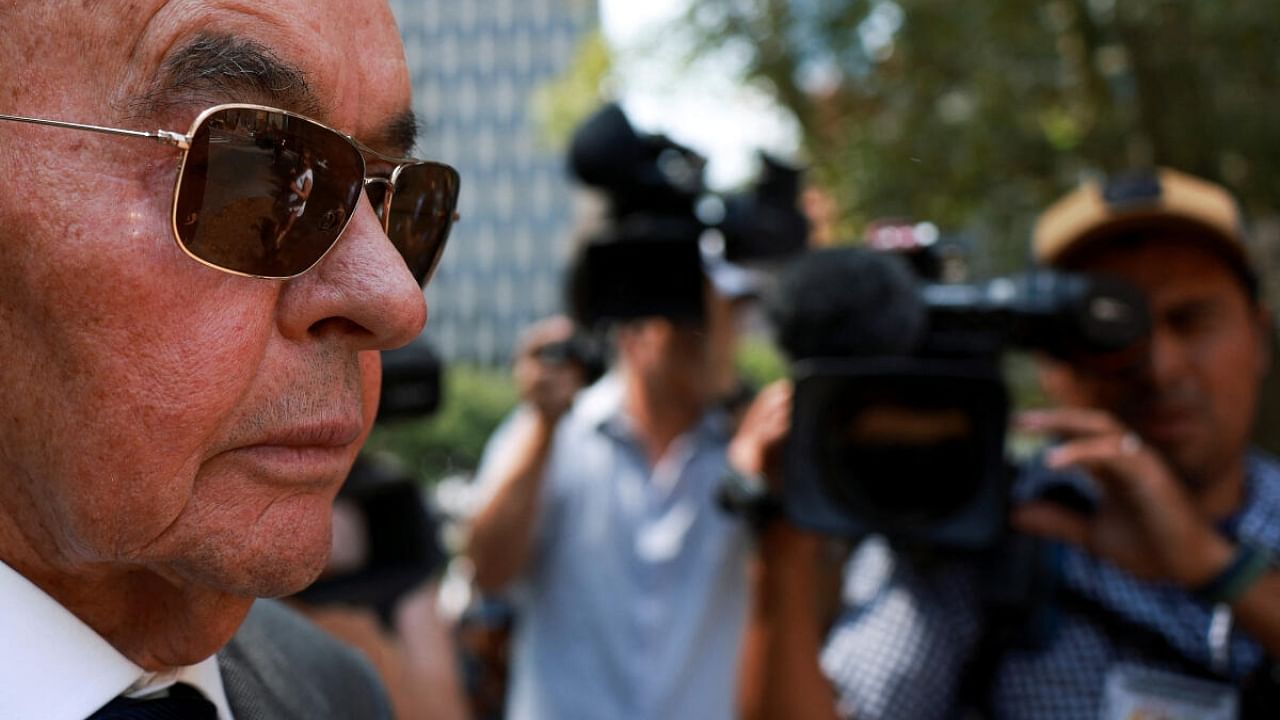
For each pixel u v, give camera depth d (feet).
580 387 8.20
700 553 7.89
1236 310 6.36
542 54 247.29
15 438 2.53
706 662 7.74
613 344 9.04
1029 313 6.05
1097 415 5.93
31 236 2.39
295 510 2.77
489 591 8.30
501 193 247.29
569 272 8.27
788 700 6.10
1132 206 6.32
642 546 7.90
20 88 2.39
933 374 5.78
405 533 6.84
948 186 23.79
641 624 7.75
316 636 4.10
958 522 5.84
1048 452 6.57
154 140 2.46
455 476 51.13
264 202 2.54
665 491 8.02
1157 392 6.25
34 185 2.39
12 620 2.64
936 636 6.03
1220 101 21.76
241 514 2.67
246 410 2.62
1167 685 5.65
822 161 25.05
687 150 8.11
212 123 2.49
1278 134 20.99
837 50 24.99
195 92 2.50
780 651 6.17
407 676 6.39
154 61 2.47
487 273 245.65
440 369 6.57
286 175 2.58
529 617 8.23
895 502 5.94
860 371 5.83
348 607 6.26
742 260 8.08
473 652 9.61
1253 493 6.49
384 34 3.00
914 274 6.33
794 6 25.39
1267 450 14.60
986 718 6.02
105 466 2.48
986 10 22.40
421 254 3.35
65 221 2.39
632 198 7.98
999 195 24.47
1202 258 6.32
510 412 54.70
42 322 2.43
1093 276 6.08
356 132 2.92
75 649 2.72
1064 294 6.01
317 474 2.78
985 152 23.04
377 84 2.94
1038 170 23.86
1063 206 7.00
